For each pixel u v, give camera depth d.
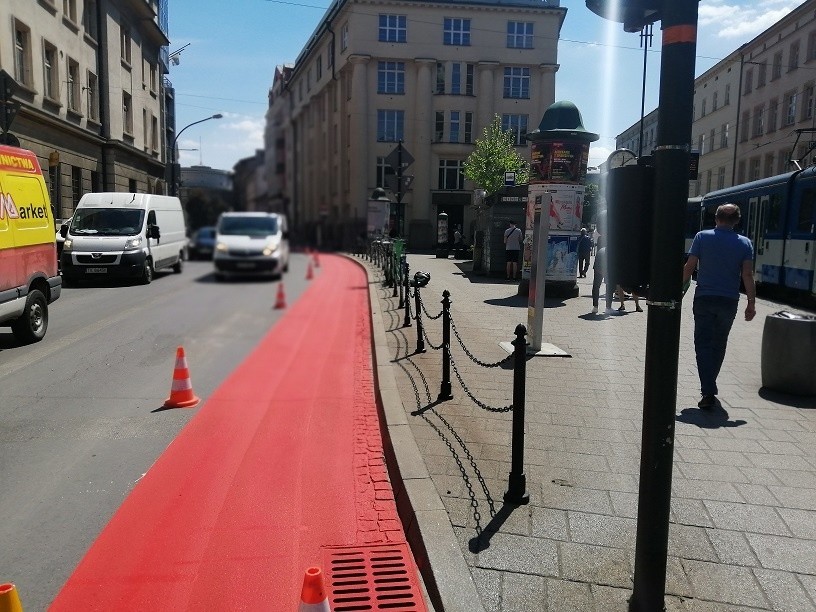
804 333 6.40
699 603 3.02
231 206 109.38
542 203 8.27
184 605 3.21
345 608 3.14
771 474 4.47
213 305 13.92
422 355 8.27
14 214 8.88
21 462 5.03
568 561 3.35
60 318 11.92
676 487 4.25
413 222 47.00
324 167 57.00
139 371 7.93
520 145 48.03
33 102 22.45
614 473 4.47
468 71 47.22
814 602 3.03
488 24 46.72
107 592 3.32
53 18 24.05
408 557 3.62
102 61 29.22
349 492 4.50
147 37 36.84
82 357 8.66
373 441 5.55
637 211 2.89
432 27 46.31
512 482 4.01
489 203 19.92
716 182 46.78
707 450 4.93
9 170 8.86
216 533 3.92
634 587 2.97
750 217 19.28
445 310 6.23
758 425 5.53
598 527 3.71
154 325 11.26
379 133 46.84
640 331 10.12
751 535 3.63
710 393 6.00
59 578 3.46
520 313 11.98
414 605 3.16
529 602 3.01
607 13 3.09
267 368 8.23
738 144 43.00
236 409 6.45
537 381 6.96
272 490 4.53
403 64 46.72
